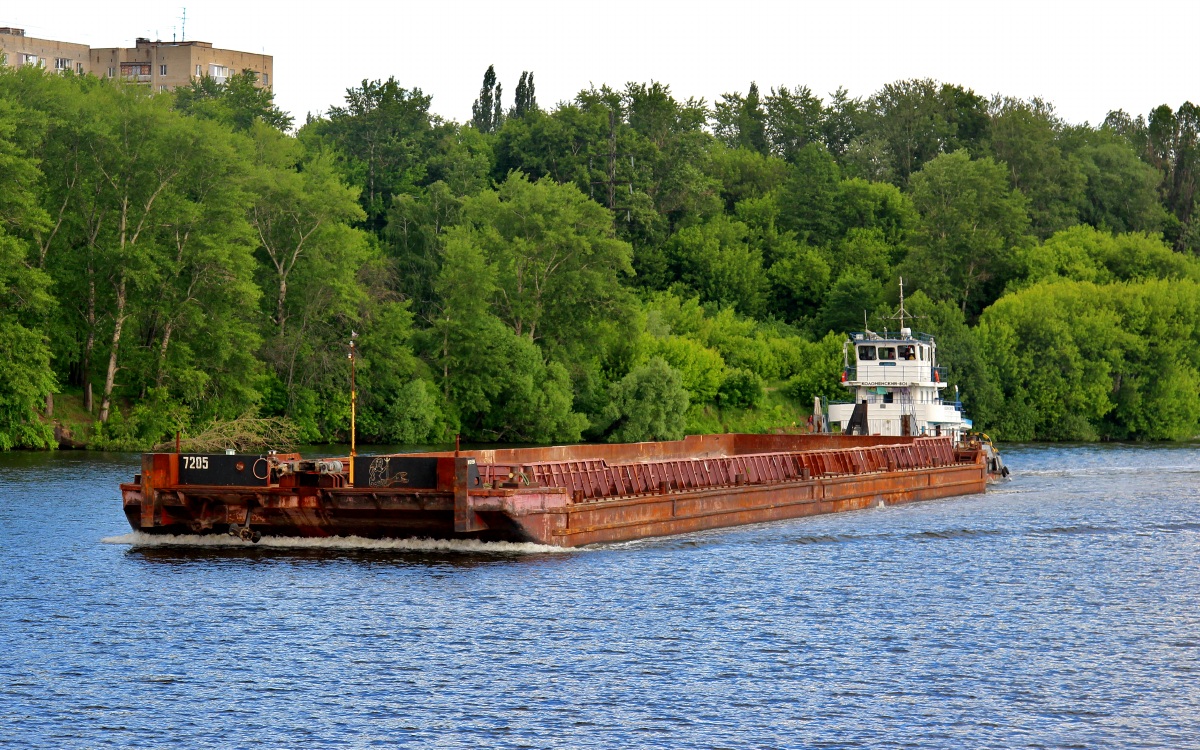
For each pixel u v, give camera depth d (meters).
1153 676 115.81
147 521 165.25
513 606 136.75
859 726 102.31
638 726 101.81
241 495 162.50
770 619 134.25
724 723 102.62
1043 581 156.62
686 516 186.12
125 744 97.19
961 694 110.25
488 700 107.25
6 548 167.50
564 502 165.12
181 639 123.56
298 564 155.50
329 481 161.88
